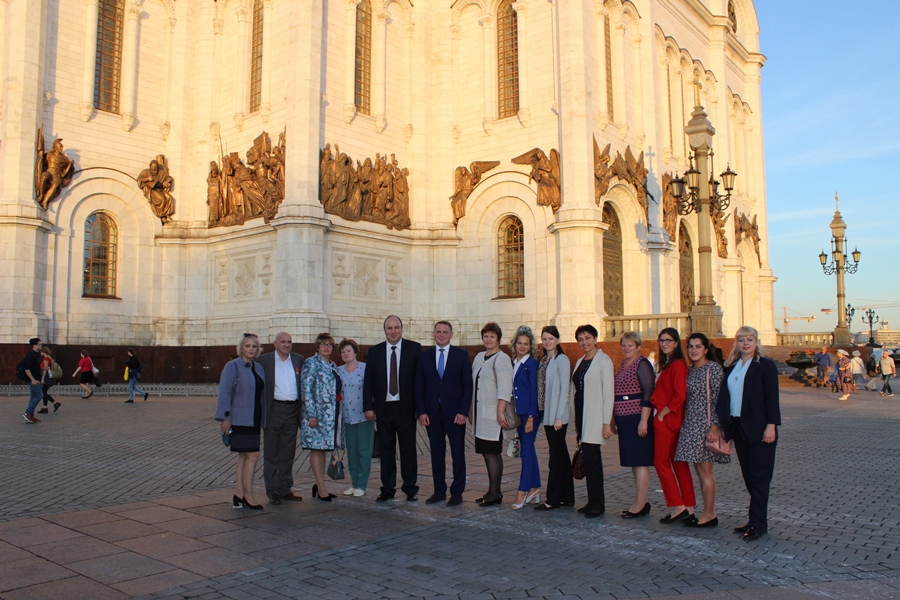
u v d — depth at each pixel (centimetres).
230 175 3472
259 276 3278
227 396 1059
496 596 693
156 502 1085
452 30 3669
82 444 1658
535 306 3325
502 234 3500
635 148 3700
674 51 4222
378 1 3525
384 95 3503
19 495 1114
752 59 5431
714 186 3022
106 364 3369
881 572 760
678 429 983
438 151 3634
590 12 3369
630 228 3606
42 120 3197
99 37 3450
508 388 1102
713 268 4528
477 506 1103
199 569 767
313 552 838
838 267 5062
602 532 941
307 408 1123
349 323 3244
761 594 694
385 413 1141
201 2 3691
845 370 3069
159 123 3606
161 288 3556
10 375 2984
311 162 3148
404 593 701
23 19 3136
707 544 878
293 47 3197
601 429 1028
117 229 3456
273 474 1103
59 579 726
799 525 964
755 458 909
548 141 3353
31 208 3100
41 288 3159
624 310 3575
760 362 921
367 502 1129
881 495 1147
